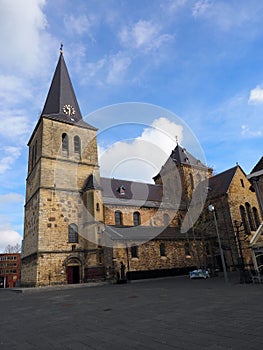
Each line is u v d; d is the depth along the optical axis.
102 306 10.20
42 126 29.58
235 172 35.62
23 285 28.42
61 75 35.34
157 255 30.00
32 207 28.61
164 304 9.65
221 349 4.25
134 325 6.47
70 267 26.03
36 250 25.12
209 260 33.19
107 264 25.70
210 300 9.83
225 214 33.00
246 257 30.89
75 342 5.28
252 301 8.86
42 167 27.73
